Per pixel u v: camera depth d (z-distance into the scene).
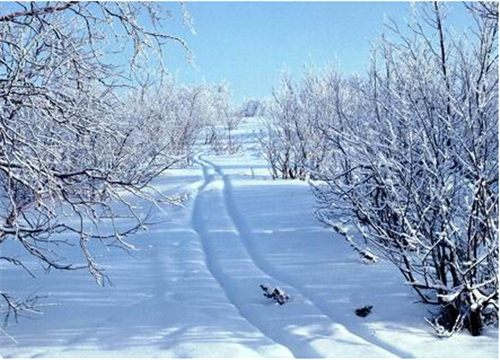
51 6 4.89
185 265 7.94
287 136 17.69
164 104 22.98
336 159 9.45
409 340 5.09
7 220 5.43
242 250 8.67
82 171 5.16
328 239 8.81
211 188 14.83
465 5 6.46
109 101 6.19
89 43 5.14
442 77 6.43
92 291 6.84
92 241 9.80
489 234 5.39
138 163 8.19
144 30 5.13
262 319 5.79
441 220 5.72
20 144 4.85
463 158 5.81
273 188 14.19
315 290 6.58
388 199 6.53
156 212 12.09
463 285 5.21
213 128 32.59
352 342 5.05
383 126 6.86
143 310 6.10
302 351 4.97
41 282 7.29
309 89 17.09
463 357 4.70
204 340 5.18
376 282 6.67
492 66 6.52
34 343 5.26
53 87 5.11
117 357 4.89
